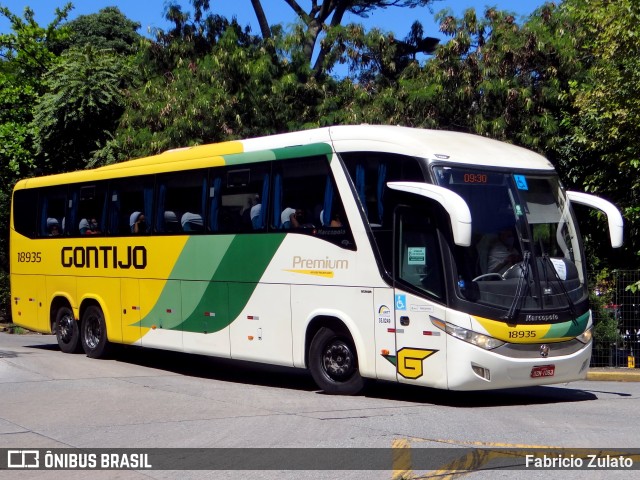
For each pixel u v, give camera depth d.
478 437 8.89
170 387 12.91
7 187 28.30
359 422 9.80
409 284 10.94
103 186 16.25
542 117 18.83
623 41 16.12
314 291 12.05
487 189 11.01
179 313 14.29
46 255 17.67
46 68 28.73
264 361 12.78
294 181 12.47
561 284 11.20
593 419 10.10
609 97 16.41
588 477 7.24
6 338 23.05
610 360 15.76
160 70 23.64
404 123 20.38
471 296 10.52
